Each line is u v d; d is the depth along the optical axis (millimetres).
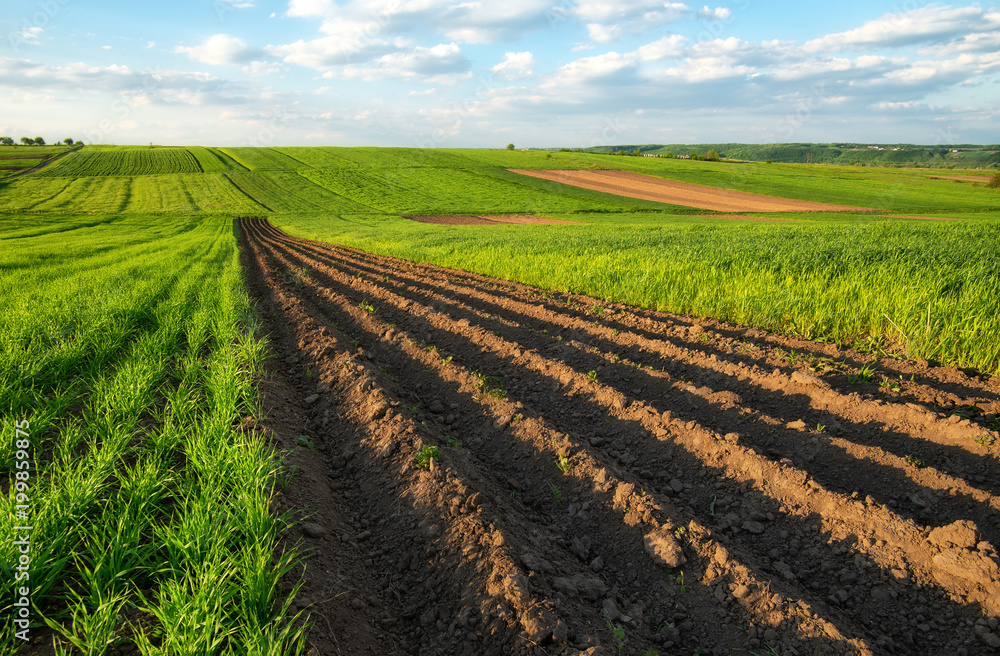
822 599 2979
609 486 3930
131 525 2973
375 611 2852
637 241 18547
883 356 5789
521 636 2516
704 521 3729
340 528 3561
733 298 8172
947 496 3539
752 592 2891
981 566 2832
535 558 3123
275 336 8719
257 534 2939
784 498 3748
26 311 7895
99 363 5840
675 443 4594
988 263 8867
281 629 2441
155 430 4258
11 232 35094
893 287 6992
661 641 2719
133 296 9727
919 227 20969
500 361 7090
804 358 5844
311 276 16141
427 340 8516
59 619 2445
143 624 2426
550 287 11859
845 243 13602
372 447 4520
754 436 4664
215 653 2271
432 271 15930
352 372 6043
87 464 3506
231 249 25094
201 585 2438
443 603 2857
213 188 70125
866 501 3492
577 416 5441
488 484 4121
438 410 5684
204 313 8414
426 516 3508
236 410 4703
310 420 5340
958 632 2656
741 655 2580
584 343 7484
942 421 4180
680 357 6457
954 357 5469
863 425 4512
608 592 3025
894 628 2748
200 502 3092
